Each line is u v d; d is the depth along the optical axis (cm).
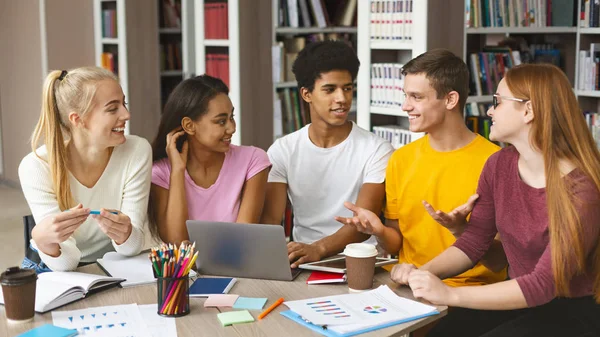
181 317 178
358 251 196
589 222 182
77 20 663
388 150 270
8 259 468
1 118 731
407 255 252
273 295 196
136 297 193
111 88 224
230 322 172
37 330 166
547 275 184
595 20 454
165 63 639
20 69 689
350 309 181
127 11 582
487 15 411
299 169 277
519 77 194
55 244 208
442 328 220
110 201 237
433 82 234
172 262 177
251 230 206
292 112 514
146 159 241
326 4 542
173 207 247
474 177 236
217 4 484
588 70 468
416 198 245
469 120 408
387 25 388
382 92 399
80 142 227
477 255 214
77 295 190
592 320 191
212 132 244
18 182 717
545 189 190
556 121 188
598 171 186
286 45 514
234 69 474
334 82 261
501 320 217
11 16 693
